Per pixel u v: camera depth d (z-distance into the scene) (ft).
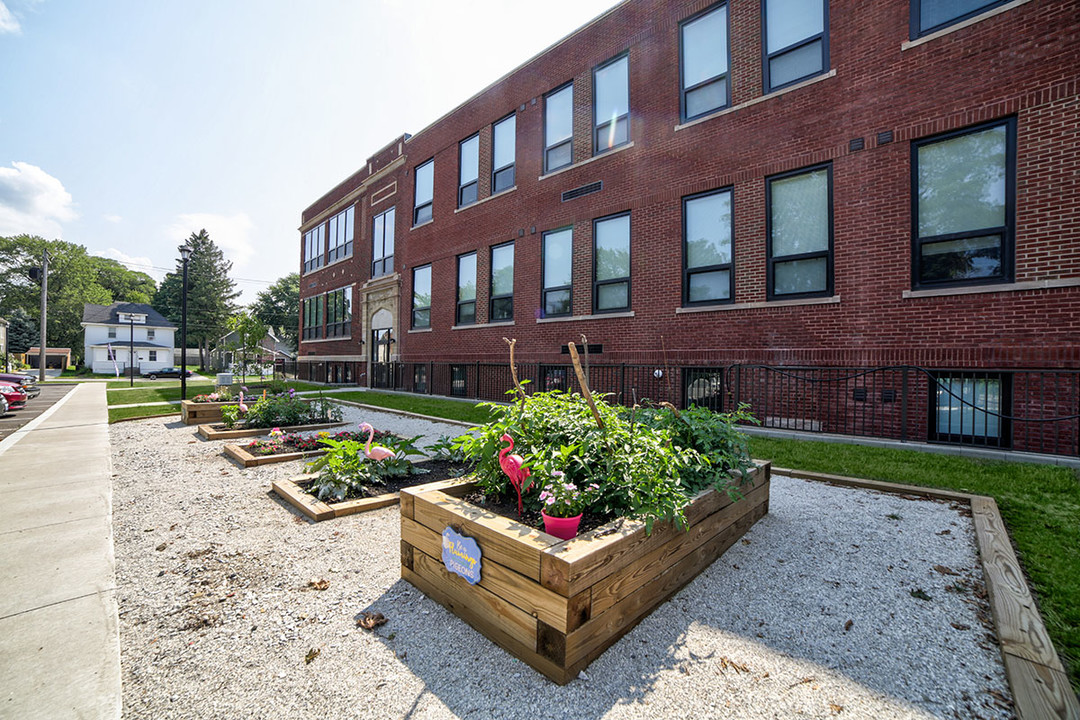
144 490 16.62
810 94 26.11
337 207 74.02
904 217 23.15
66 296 223.92
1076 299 19.20
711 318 29.37
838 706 6.32
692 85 31.35
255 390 57.36
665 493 8.87
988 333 20.89
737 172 28.68
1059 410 19.21
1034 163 20.21
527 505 10.09
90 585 9.82
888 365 23.21
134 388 79.41
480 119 46.73
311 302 83.20
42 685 6.81
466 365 46.39
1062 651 7.07
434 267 51.34
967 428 21.65
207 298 188.65
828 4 25.89
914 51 23.13
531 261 40.83
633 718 6.14
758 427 25.79
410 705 6.42
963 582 9.57
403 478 16.83
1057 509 12.95
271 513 14.23
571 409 11.09
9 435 29.35
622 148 34.45
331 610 8.85
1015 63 20.71
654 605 8.61
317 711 6.32
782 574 10.03
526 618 7.19
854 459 18.63
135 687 6.81
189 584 9.86
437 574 9.05
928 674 6.92
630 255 33.76
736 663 7.22
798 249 26.58
